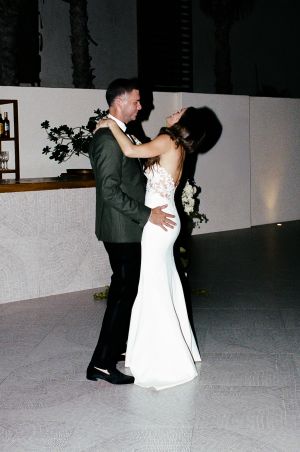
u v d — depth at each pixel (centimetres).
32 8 986
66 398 325
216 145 923
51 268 549
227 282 608
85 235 566
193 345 373
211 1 1159
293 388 335
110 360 346
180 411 306
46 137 801
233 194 955
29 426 291
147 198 344
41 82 1009
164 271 344
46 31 1001
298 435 278
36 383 347
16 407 313
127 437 279
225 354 394
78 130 826
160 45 1098
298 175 1073
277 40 1266
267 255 745
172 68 1120
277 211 1043
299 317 482
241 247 803
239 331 446
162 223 335
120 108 340
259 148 999
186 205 540
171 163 339
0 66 977
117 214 340
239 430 283
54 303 524
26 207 527
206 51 1167
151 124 882
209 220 928
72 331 446
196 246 814
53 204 543
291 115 1048
